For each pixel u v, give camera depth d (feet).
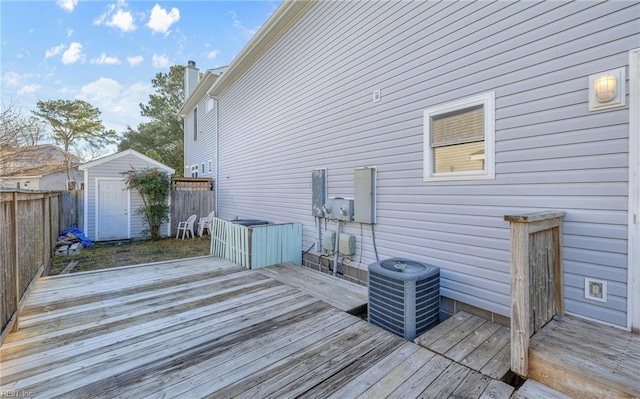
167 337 9.03
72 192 30.19
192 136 47.57
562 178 8.34
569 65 8.18
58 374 7.13
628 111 7.25
